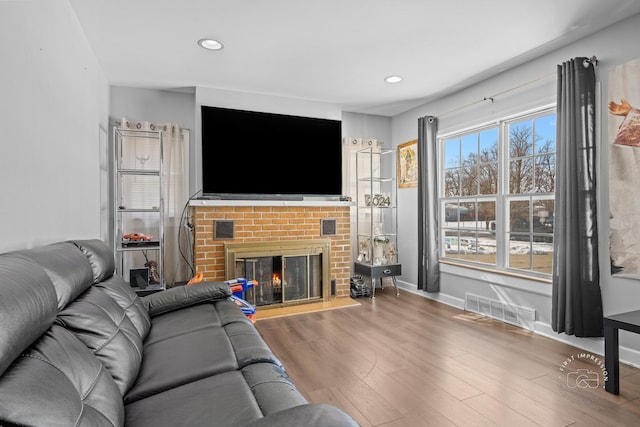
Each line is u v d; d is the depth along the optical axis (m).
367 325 3.29
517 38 2.68
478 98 3.64
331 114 4.34
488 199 3.65
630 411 1.86
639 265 2.34
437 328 3.19
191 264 3.92
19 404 0.63
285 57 3.01
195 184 3.95
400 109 4.66
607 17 2.38
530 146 3.24
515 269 3.35
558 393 2.05
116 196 3.29
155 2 2.20
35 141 1.66
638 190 2.34
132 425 1.01
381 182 4.97
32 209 1.63
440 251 4.27
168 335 1.78
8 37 1.40
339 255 4.29
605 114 2.53
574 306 2.59
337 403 1.95
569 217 2.61
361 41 2.72
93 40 2.67
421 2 2.20
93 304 1.32
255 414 1.03
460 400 1.98
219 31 2.56
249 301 3.77
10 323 0.69
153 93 3.84
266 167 3.91
